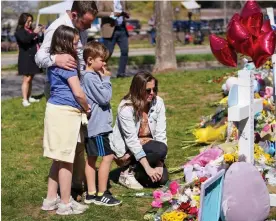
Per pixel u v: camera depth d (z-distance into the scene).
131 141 5.68
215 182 4.54
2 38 31.41
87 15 5.45
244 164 4.74
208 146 6.90
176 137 7.80
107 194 5.42
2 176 6.43
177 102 10.20
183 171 6.06
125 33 13.16
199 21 35.84
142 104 5.69
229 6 34.88
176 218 4.64
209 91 11.01
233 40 5.18
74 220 5.04
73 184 5.75
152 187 5.88
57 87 5.08
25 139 8.28
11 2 29.47
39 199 5.67
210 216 4.52
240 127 5.04
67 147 5.07
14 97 13.24
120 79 13.03
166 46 15.34
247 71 4.93
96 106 5.29
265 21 5.36
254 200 4.69
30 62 10.85
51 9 21.09
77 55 5.26
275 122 6.15
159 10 15.30
